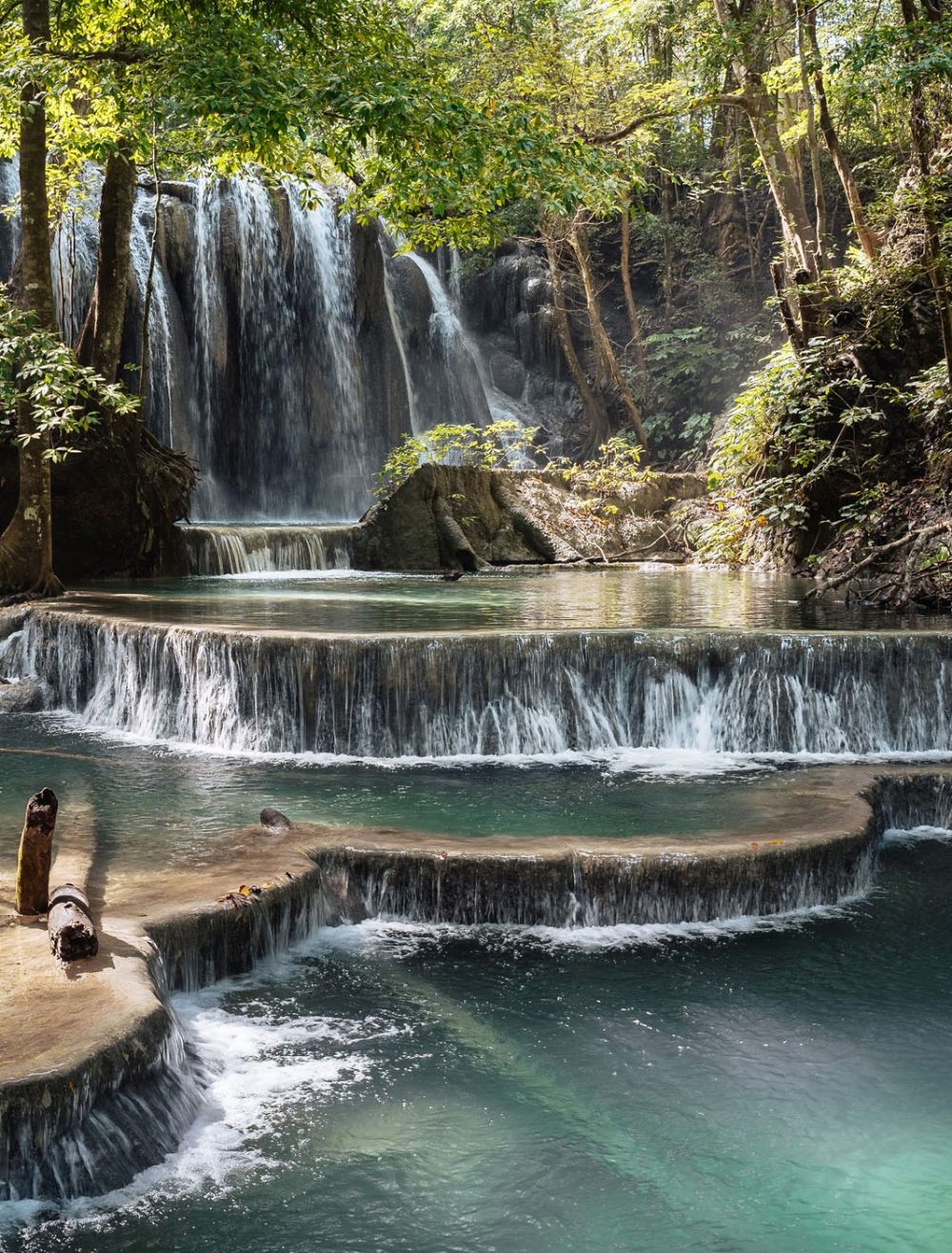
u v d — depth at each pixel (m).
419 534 21.59
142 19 14.70
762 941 6.96
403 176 13.48
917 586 13.85
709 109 28.80
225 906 6.25
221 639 10.48
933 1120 5.16
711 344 33.56
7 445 17.02
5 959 5.30
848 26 18.88
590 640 10.35
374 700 10.15
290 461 28.48
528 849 7.24
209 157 16.00
